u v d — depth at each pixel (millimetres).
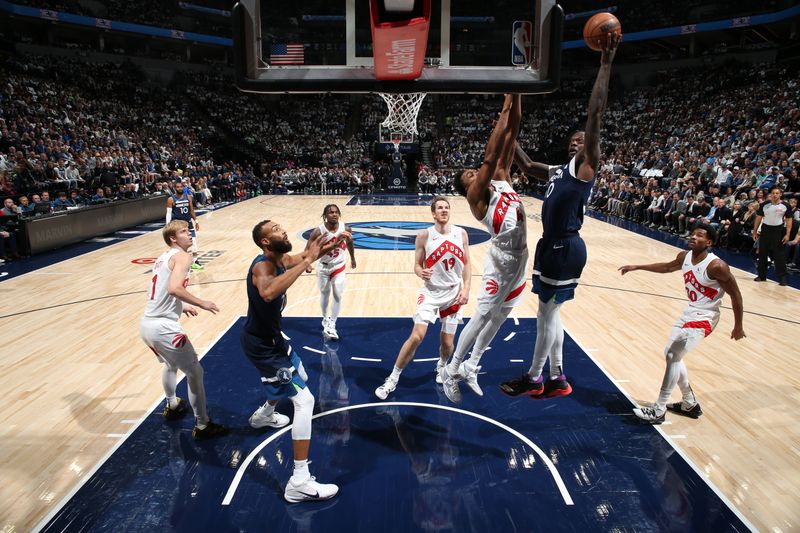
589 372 5453
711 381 5273
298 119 33219
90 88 25438
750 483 3600
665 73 30094
